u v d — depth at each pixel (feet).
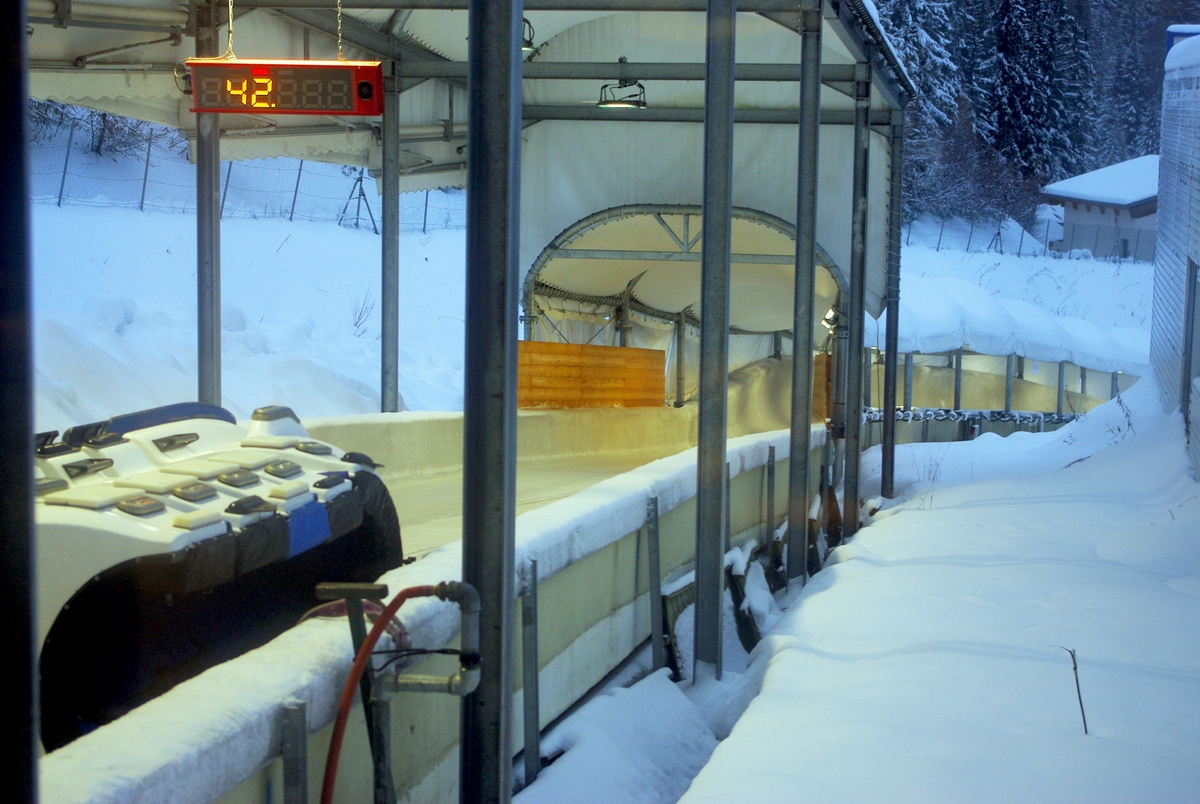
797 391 38.14
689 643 25.58
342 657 10.84
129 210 107.76
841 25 44.39
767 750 13.89
